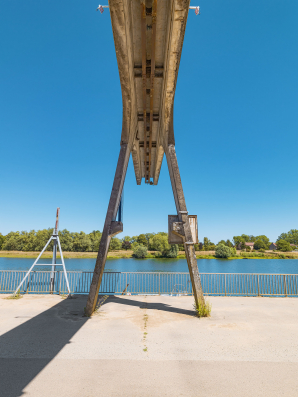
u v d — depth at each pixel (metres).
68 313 10.12
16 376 4.92
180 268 55.28
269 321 9.06
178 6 8.20
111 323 8.79
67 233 110.62
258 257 110.00
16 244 104.88
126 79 10.82
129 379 4.81
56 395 4.23
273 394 4.28
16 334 7.54
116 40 9.25
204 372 5.11
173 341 7.00
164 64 11.52
